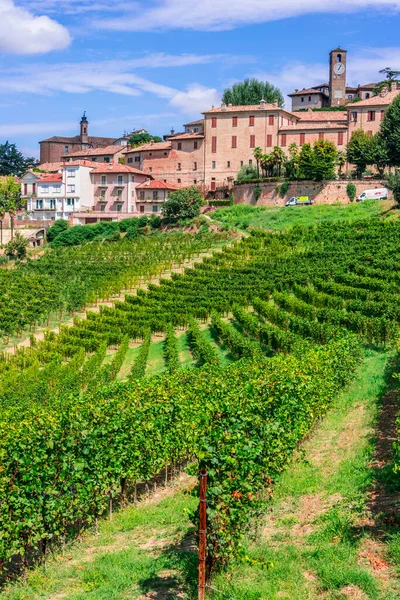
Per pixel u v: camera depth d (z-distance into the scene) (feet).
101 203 401.49
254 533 49.42
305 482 60.03
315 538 46.96
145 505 65.46
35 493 53.62
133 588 44.34
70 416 59.16
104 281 236.02
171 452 72.59
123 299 225.76
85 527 61.16
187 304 187.32
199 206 334.24
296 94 509.35
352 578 40.42
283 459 61.31
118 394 76.38
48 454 55.26
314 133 360.28
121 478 66.39
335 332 125.70
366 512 49.49
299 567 43.27
